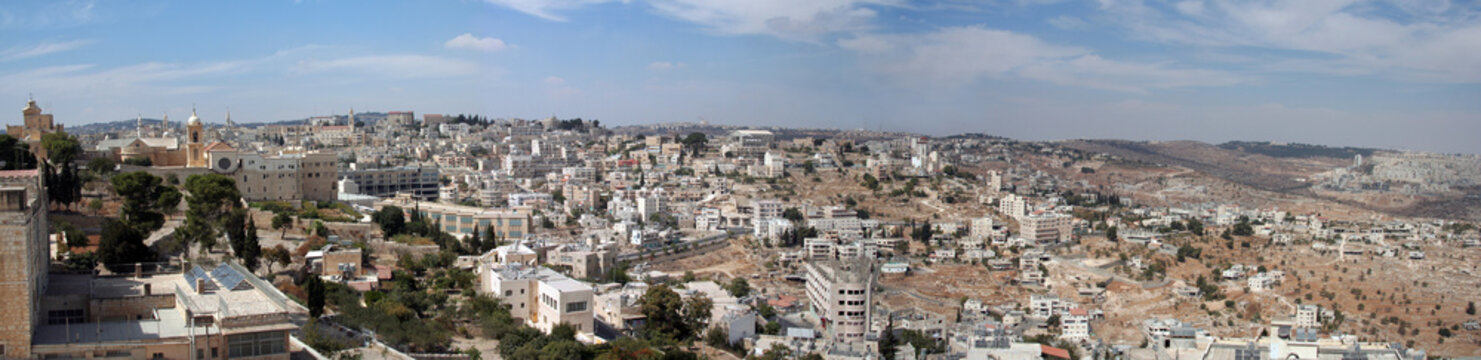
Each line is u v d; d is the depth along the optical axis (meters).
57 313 184.75
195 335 166.50
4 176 191.75
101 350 161.50
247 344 170.12
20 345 158.50
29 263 162.38
